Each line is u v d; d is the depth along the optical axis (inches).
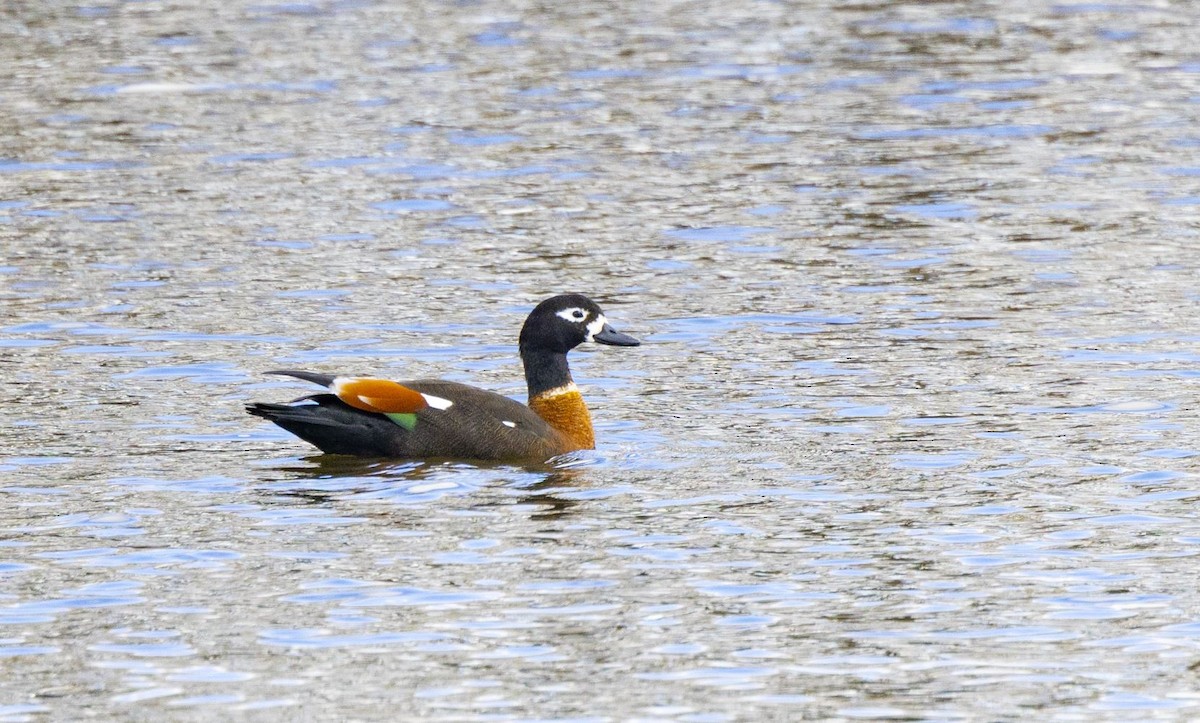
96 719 404.5
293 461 601.9
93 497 560.7
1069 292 852.0
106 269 908.0
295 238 977.5
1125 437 627.2
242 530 530.0
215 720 403.9
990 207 1037.2
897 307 831.1
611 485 576.7
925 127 1255.5
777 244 960.9
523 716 406.3
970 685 422.3
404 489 570.3
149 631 453.4
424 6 1734.7
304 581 488.4
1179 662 434.0
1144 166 1134.4
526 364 634.8
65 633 452.4
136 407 673.0
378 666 432.8
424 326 807.1
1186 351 745.6
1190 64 1454.2
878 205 1046.4
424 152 1193.4
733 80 1414.9
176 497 561.6
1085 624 457.7
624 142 1220.5
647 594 479.2
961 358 741.9
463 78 1427.2
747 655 438.9
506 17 1680.6
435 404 607.2
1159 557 505.4
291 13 1699.1
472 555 508.4
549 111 1316.4
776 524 536.1
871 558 506.3
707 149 1197.7
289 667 432.1
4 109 1314.0
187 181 1112.8
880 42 1555.1
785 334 788.6
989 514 544.7
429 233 990.4
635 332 798.5
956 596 477.1
